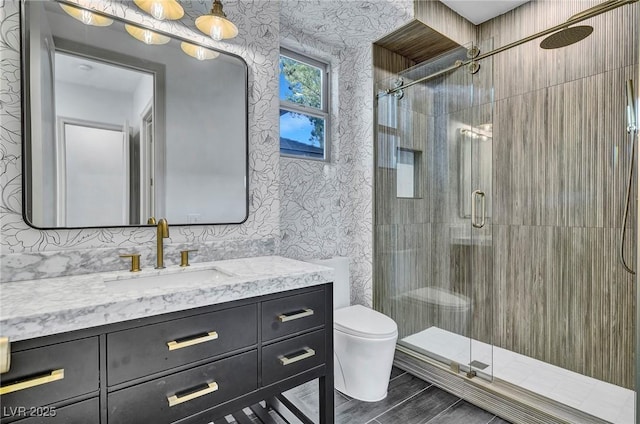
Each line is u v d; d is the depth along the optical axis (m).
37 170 1.26
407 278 2.38
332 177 2.53
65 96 1.32
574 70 2.09
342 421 1.70
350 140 2.65
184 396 1.03
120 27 1.46
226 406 1.14
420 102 2.30
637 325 1.18
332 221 2.52
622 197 1.91
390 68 2.61
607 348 1.99
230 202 1.76
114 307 0.91
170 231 1.58
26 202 1.23
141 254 1.45
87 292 1.02
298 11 2.08
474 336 2.65
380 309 2.52
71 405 0.86
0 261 1.15
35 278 1.21
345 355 1.92
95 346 0.89
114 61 1.44
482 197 2.05
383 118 2.50
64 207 1.31
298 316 1.33
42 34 1.27
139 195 1.49
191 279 1.46
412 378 2.18
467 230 2.07
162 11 1.39
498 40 2.46
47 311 0.82
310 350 1.38
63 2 1.32
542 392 1.89
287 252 2.26
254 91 1.87
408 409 1.82
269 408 1.81
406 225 2.38
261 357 1.23
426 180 2.29
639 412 1.17
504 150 2.46
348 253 2.62
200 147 1.67
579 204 2.09
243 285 1.17
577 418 1.56
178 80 1.61
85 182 1.36
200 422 1.08
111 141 1.42
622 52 1.89
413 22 2.18
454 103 2.15
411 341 2.35
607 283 1.98
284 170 2.26
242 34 1.82
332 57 2.53
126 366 0.94
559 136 2.17
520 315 2.38
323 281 1.42
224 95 1.75
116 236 1.44
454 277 2.13
